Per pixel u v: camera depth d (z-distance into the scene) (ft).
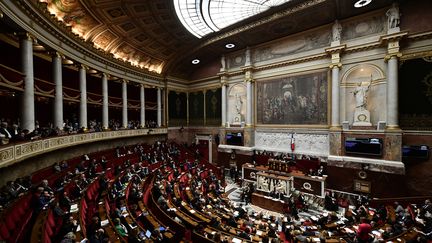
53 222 17.46
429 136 36.86
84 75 42.24
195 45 62.13
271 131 56.29
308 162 48.21
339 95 45.57
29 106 27.12
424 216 27.43
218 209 32.17
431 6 36.81
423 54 37.24
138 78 62.13
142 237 17.57
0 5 22.24
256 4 44.70
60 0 33.24
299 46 51.93
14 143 21.16
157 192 29.99
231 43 58.65
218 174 57.57
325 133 47.70
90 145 44.73
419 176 37.73
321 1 39.55
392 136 38.78
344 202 39.70
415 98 38.01
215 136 69.56
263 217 32.89
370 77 42.45
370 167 40.63
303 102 51.13
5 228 14.01
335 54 45.27
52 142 29.32
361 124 42.98
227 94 65.98
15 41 31.91
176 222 22.11
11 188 21.03
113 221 19.43
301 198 38.96
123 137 54.90
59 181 26.71
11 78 23.77
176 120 74.54
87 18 39.86
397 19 38.65
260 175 45.83
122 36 49.96
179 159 61.16
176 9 44.47
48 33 31.91
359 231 21.38
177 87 74.84
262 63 58.39
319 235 24.14
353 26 44.32
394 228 24.52
